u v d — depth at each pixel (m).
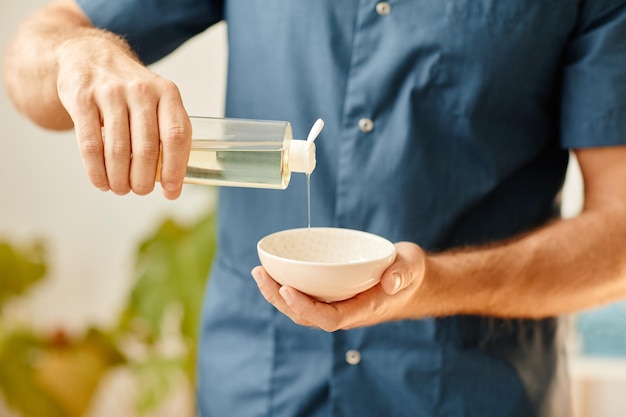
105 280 1.73
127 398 1.75
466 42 0.89
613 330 1.61
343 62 0.90
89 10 0.96
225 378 0.96
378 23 0.90
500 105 0.91
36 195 1.68
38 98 0.87
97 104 0.70
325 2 0.90
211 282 1.00
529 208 0.95
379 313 0.73
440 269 0.81
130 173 0.69
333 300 0.70
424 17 0.89
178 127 0.68
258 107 0.94
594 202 0.94
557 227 0.91
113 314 1.74
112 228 1.71
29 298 1.69
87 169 0.70
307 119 0.92
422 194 0.91
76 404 1.56
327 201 0.92
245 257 0.95
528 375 0.95
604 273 0.90
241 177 0.74
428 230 0.91
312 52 0.91
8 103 1.62
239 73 0.95
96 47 0.75
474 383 0.92
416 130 0.90
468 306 0.85
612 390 1.57
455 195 0.91
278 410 0.93
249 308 0.95
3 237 1.61
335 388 0.91
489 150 0.91
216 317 0.97
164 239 1.52
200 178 0.74
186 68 1.66
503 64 0.90
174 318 1.68
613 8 0.91
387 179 0.90
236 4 0.94
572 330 1.62
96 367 1.57
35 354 1.55
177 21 0.98
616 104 0.91
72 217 1.70
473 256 0.85
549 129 0.95
